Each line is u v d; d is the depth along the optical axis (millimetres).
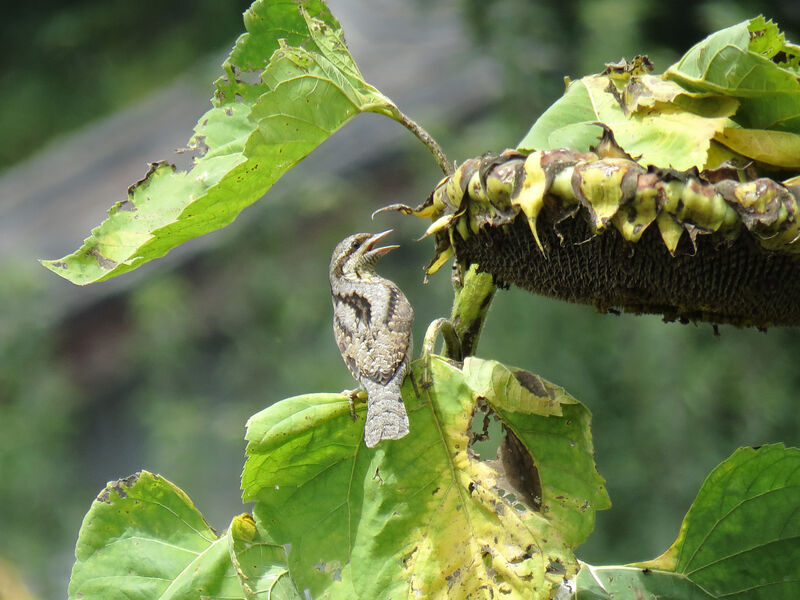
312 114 1470
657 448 3768
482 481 1495
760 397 3736
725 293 1402
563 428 1495
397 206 1483
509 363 3951
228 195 1468
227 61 1514
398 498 1501
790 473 1532
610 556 3732
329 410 1513
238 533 1534
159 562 1582
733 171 1414
